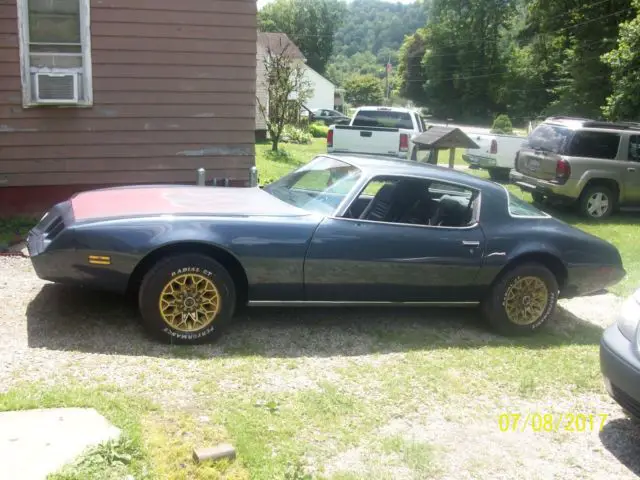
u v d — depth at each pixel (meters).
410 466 3.26
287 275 4.74
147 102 8.44
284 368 4.32
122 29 8.17
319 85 63.09
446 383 4.30
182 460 3.05
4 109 7.92
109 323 4.80
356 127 14.93
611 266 5.61
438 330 5.39
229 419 3.51
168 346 4.49
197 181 8.66
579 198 11.63
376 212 5.09
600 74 32.09
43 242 4.51
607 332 3.86
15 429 3.12
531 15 39.88
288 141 27.17
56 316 4.86
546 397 4.26
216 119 8.77
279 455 3.22
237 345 4.66
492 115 75.19
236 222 4.62
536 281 5.36
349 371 4.36
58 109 8.12
